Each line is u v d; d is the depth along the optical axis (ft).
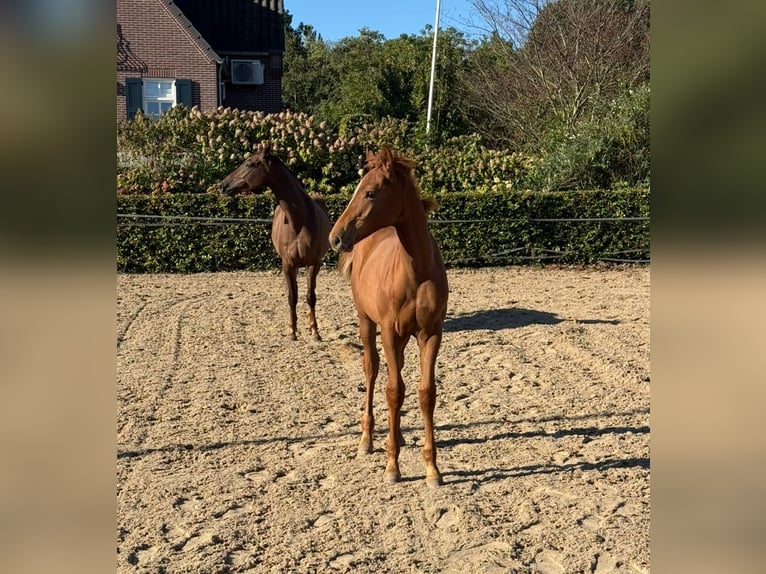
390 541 12.14
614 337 26.40
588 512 13.05
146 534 12.46
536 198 44.88
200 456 16.02
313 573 11.19
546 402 19.45
